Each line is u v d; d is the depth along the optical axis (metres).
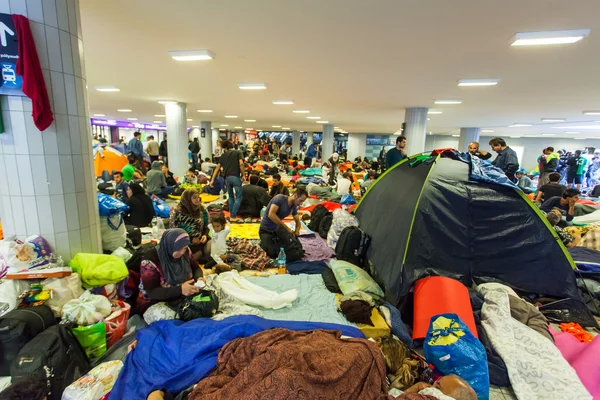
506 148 5.33
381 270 3.38
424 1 2.60
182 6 2.84
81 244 2.72
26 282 2.30
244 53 4.23
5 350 1.94
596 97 6.23
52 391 1.81
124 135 21.66
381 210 4.01
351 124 16.42
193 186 8.36
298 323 2.44
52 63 2.41
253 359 1.82
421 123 8.86
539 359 2.20
